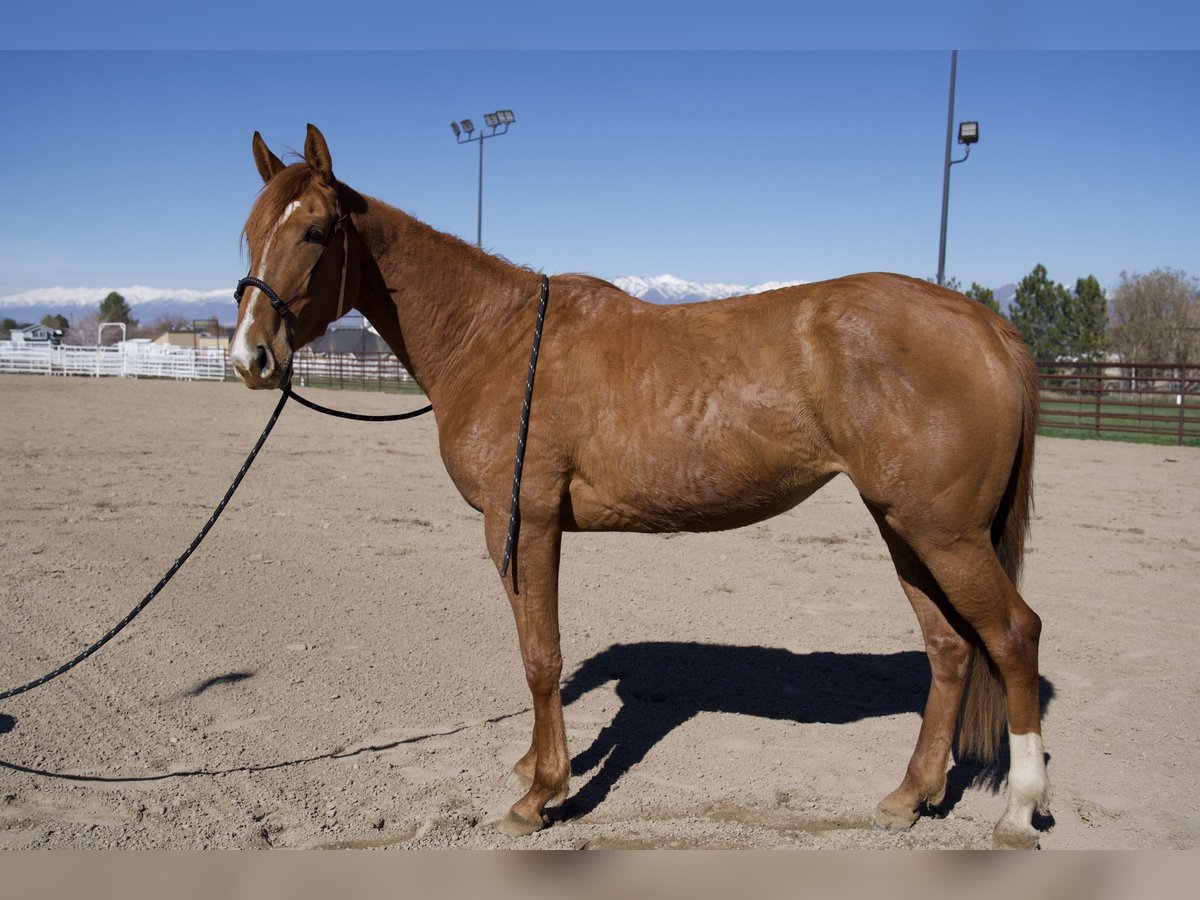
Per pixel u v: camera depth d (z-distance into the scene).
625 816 3.49
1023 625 3.03
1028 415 3.14
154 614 5.76
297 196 3.45
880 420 3.00
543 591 3.43
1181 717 4.38
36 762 3.82
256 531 8.22
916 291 3.15
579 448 3.37
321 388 29.30
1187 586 6.77
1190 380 16.67
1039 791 3.07
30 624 5.49
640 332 3.39
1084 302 44.28
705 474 3.23
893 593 6.64
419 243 3.73
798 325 3.15
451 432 3.61
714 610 6.20
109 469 11.63
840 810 3.53
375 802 3.57
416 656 5.21
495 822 3.44
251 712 4.39
